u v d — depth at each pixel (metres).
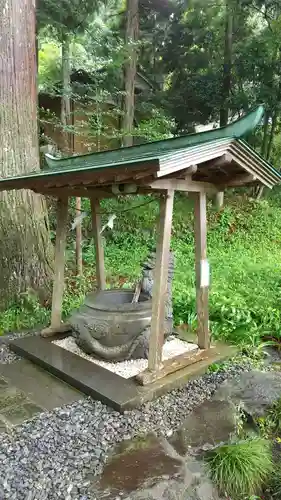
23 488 1.82
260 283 4.80
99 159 3.03
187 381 2.88
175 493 1.81
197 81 10.09
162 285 2.67
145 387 2.66
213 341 3.54
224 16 9.80
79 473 1.93
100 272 3.74
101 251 3.71
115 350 3.02
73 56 7.39
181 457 2.07
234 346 3.44
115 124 8.71
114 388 2.64
